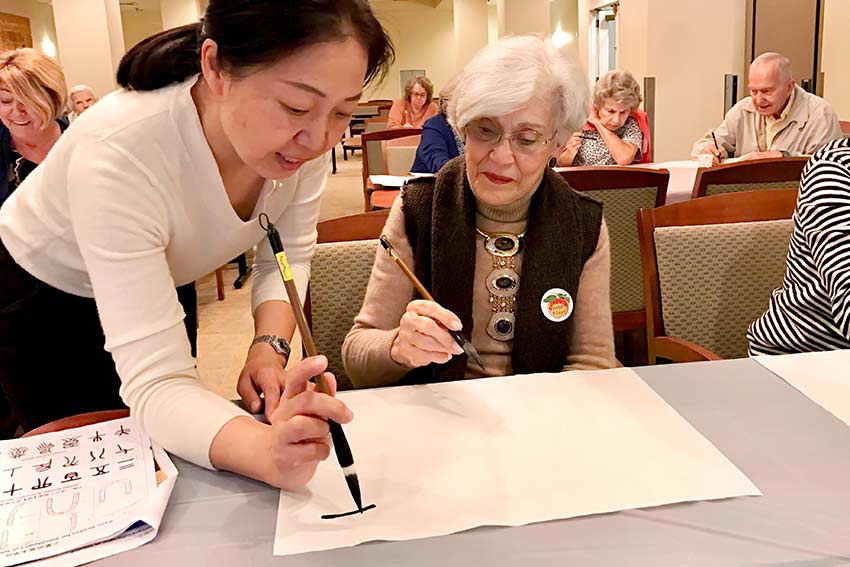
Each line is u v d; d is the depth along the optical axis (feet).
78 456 2.80
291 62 2.41
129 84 2.96
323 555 2.20
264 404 3.19
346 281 4.69
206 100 2.93
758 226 5.17
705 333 5.18
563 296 3.93
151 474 2.67
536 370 4.04
